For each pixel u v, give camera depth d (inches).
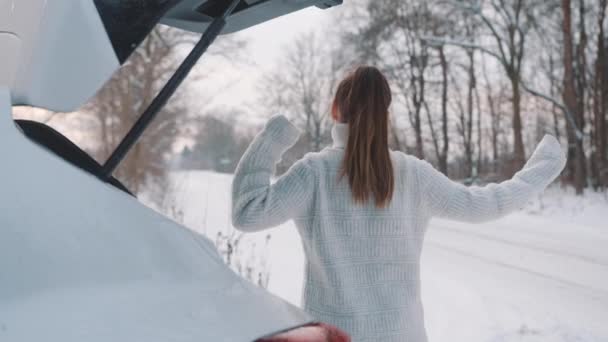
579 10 888.3
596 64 908.0
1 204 34.8
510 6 892.6
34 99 41.3
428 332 183.8
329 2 70.8
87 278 35.8
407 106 1184.8
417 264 73.2
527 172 79.6
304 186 69.5
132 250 38.4
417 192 73.5
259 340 37.9
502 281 269.9
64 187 37.3
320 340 40.2
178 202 511.5
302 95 1717.5
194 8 70.2
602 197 743.7
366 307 69.0
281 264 267.1
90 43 43.3
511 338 179.9
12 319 32.1
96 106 619.8
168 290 38.2
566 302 230.5
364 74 72.1
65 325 32.7
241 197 67.6
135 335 33.7
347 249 69.9
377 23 1133.7
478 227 517.0
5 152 36.4
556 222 551.8
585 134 869.2
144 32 47.4
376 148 70.1
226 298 40.3
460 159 1236.5
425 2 1094.4
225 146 2450.8
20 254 34.4
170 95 52.7
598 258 339.9
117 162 50.2
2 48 42.4
